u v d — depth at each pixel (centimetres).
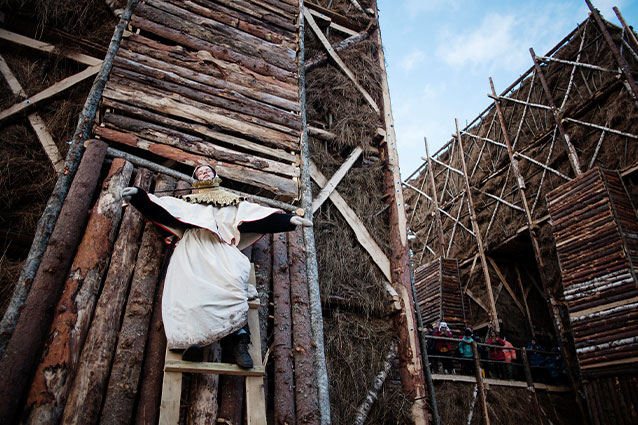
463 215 1666
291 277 463
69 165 401
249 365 310
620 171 1120
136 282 355
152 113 468
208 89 519
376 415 545
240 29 602
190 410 317
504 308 1439
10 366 290
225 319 299
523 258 1536
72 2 665
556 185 1313
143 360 331
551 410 1045
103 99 447
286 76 600
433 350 1061
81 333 320
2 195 513
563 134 1313
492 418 933
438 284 1461
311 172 677
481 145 1698
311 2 865
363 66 825
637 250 994
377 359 579
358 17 888
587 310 1006
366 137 757
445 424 866
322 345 445
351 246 656
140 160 434
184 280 307
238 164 490
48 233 361
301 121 571
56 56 634
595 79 1300
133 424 311
